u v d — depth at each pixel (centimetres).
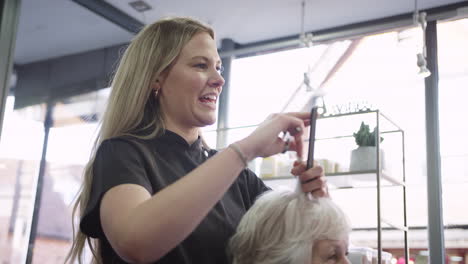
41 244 376
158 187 107
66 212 390
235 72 480
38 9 402
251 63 477
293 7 416
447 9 406
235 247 110
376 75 431
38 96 391
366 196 384
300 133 105
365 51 439
